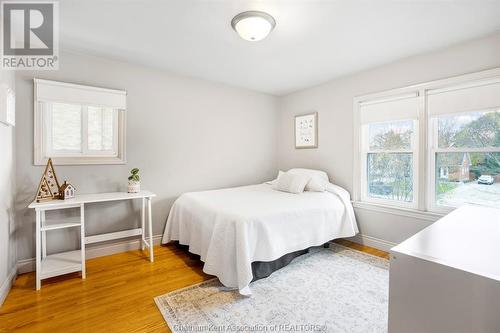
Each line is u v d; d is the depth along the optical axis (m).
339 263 2.67
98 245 2.83
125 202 3.00
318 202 2.87
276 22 2.08
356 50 2.64
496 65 2.26
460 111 2.48
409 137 2.94
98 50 2.65
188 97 3.49
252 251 2.16
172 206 3.22
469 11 1.92
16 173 2.39
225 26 2.16
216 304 1.92
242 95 4.07
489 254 0.96
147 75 3.13
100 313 1.80
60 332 1.60
